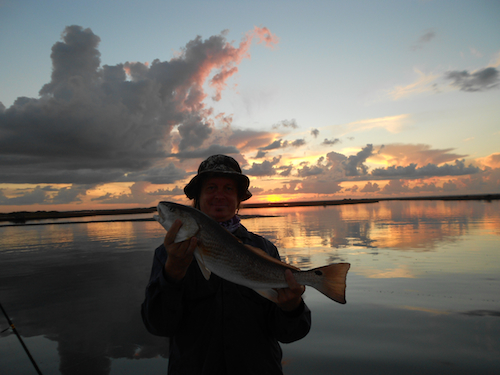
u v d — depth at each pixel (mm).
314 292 6266
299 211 50906
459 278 6895
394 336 4133
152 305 1699
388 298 5676
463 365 3359
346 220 26312
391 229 17703
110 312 5562
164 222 1943
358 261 8945
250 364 1717
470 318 4668
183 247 1656
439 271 7559
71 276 8398
